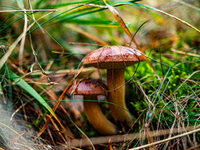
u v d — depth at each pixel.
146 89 0.32
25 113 0.30
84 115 0.34
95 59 0.27
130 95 0.33
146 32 0.42
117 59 0.27
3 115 0.29
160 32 0.41
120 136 0.30
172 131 0.27
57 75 0.36
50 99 0.34
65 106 0.34
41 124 0.30
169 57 0.36
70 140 0.29
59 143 0.29
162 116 0.28
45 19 0.35
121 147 0.28
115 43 0.40
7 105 0.30
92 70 0.37
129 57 0.27
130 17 0.46
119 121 0.30
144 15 0.42
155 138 0.27
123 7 0.39
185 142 0.26
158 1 0.43
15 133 0.28
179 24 0.41
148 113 0.28
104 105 0.35
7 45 0.31
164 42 0.39
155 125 0.28
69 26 0.39
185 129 0.26
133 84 0.33
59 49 0.41
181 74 0.32
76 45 0.43
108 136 0.31
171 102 0.29
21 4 0.28
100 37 0.42
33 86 0.33
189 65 0.33
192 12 0.41
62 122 0.32
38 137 0.28
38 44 0.38
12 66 0.32
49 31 0.39
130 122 0.31
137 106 0.31
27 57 0.36
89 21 0.35
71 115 0.34
